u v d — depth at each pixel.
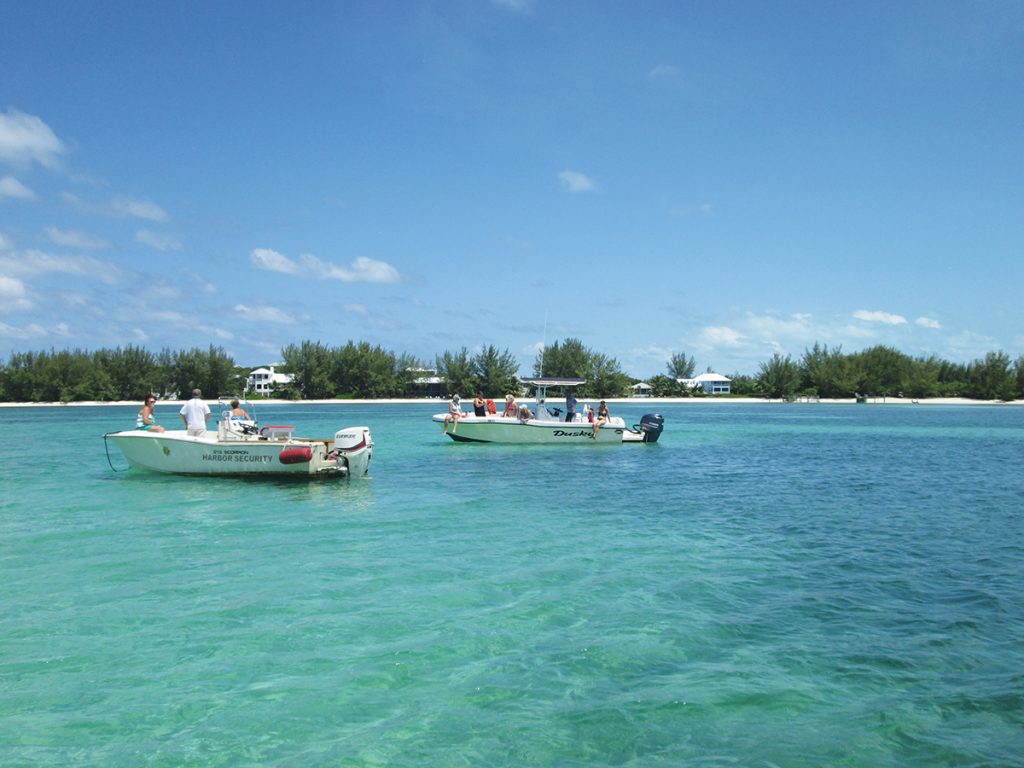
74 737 5.89
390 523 14.43
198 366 109.56
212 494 18.03
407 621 8.50
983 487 20.64
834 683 6.89
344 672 7.10
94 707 6.39
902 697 6.60
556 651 7.64
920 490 19.94
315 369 114.56
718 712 6.31
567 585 10.00
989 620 8.67
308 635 8.06
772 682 6.91
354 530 13.70
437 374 123.75
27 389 103.12
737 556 11.80
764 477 22.78
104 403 106.75
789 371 123.19
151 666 7.24
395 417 68.38
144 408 21.73
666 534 13.55
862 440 41.31
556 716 6.23
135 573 10.55
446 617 8.65
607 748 5.73
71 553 11.78
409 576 10.41
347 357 115.75
